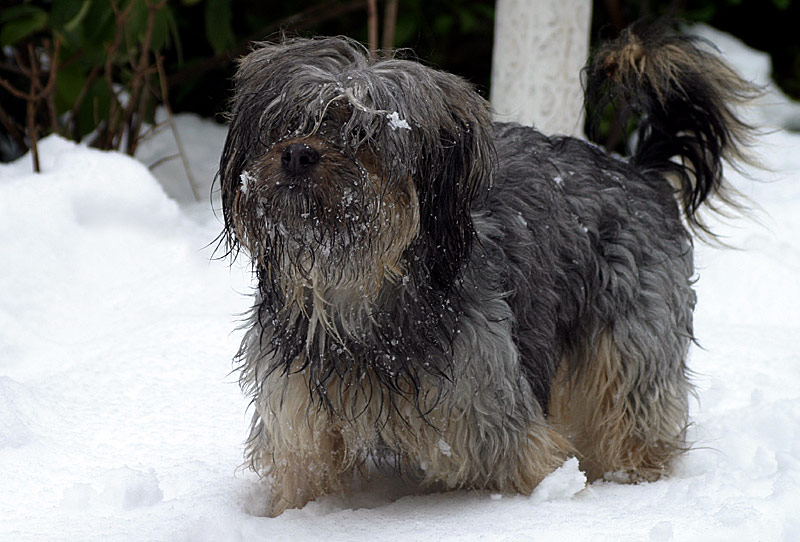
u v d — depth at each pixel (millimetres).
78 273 6379
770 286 7031
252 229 3762
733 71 5238
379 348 3875
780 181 9578
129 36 7750
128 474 4227
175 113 10234
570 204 4699
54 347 5676
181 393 5195
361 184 3594
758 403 5277
